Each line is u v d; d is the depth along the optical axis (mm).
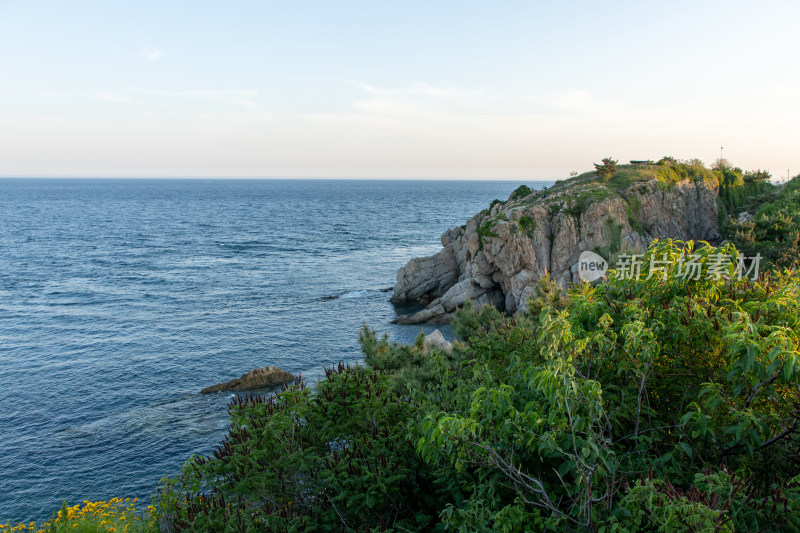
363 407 11945
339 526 10508
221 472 10609
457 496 9734
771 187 85188
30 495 25891
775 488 6914
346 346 48656
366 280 80500
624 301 9859
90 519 11883
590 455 7195
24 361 44000
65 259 96938
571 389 7027
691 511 5754
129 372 41625
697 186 77125
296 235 138750
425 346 19734
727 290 9297
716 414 8102
